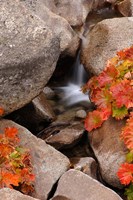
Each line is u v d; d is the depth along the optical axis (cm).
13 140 275
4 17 282
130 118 275
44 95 339
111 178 278
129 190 274
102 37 336
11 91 276
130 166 266
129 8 390
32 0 342
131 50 303
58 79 357
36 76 279
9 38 279
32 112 311
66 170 277
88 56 334
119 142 283
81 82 354
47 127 315
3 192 246
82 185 263
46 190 269
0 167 264
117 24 338
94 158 293
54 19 342
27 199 246
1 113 277
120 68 296
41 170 274
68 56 344
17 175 262
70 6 370
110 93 290
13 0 288
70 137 301
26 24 283
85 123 298
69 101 342
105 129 292
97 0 397
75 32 360
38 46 278
